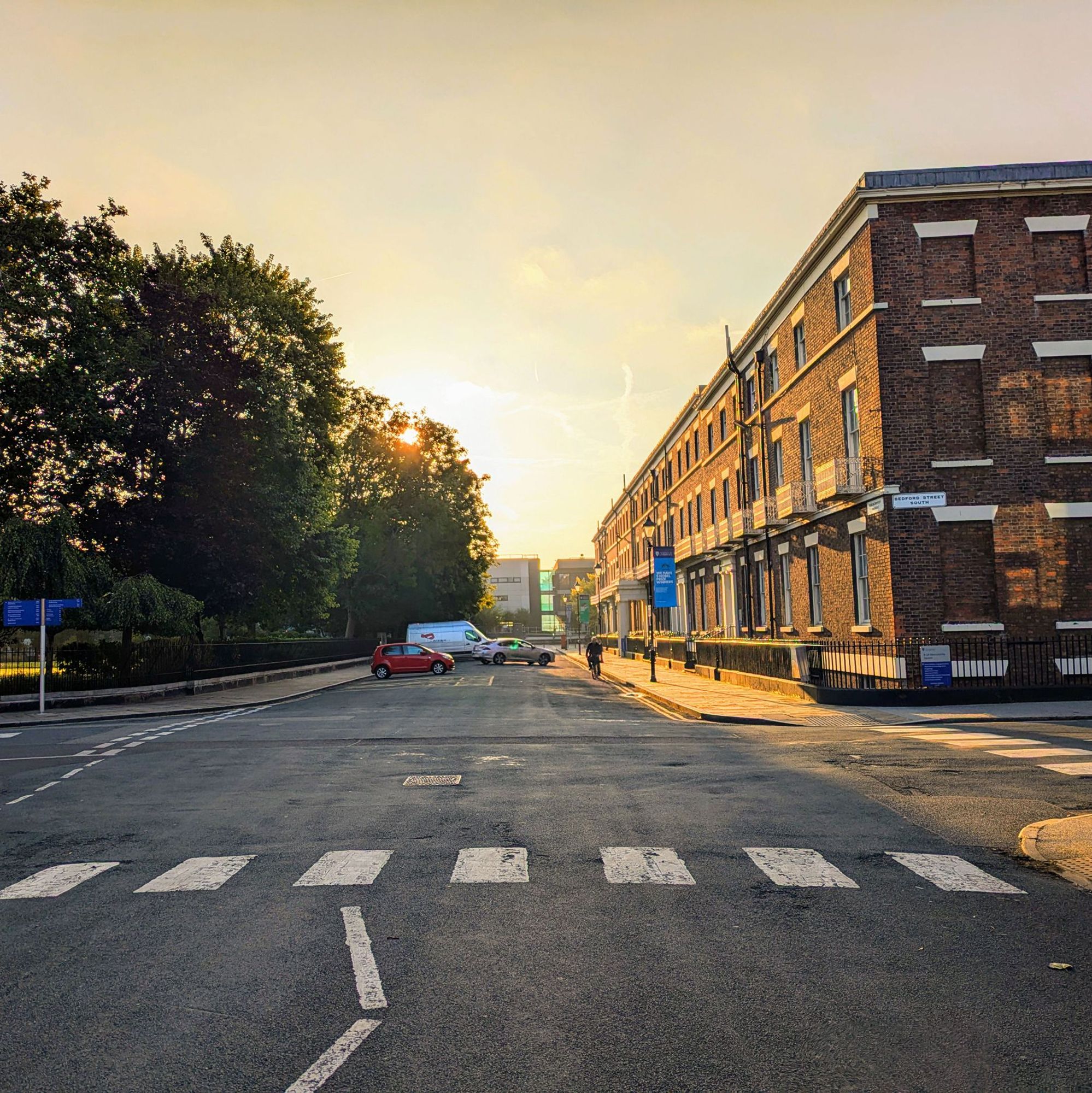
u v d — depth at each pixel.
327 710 23.72
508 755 14.40
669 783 11.56
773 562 31.25
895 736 16.06
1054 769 12.12
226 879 7.42
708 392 40.34
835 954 5.59
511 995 4.96
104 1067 4.19
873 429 22.64
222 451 33.09
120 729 19.72
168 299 33.00
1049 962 5.43
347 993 5.01
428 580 68.75
